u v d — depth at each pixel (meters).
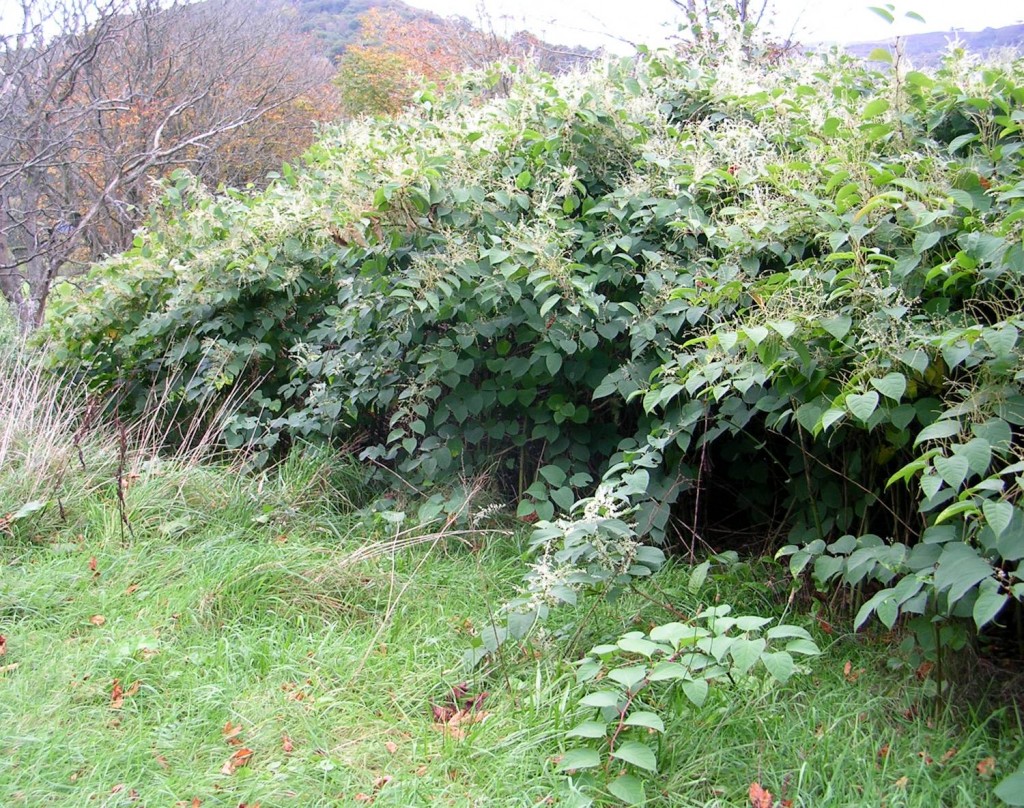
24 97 7.51
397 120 4.59
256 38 16.16
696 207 3.59
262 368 4.94
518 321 3.61
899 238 2.83
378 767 2.29
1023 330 2.33
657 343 3.38
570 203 3.76
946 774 2.21
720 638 2.24
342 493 4.11
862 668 2.71
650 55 4.63
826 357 2.67
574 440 3.82
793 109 3.95
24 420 4.16
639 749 2.11
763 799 2.09
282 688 2.62
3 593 3.01
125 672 2.60
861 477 3.12
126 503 3.70
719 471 3.82
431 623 3.02
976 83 3.37
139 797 2.11
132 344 4.93
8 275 7.23
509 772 2.23
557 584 2.61
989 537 2.12
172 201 5.22
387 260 3.79
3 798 2.06
